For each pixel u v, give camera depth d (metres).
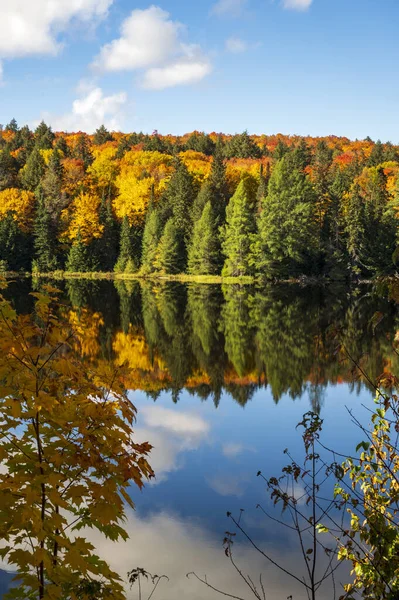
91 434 2.21
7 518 2.00
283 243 49.81
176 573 4.79
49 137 116.00
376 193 58.31
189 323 24.03
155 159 100.19
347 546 3.39
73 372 2.28
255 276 52.28
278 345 18.41
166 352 16.97
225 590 4.52
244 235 51.84
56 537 2.00
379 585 3.04
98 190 82.06
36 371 2.18
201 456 7.80
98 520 2.11
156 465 7.44
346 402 10.96
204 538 5.38
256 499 6.30
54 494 2.00
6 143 118.06
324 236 52.59
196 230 57.03
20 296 32.94
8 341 2.11
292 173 52.34
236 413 10.19
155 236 59.69
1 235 58.44
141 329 21.92
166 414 10.08
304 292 41.03
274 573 4.83
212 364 15.23
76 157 98.69
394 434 5.19
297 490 6.47
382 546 3.11
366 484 3.45
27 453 2.27
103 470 2.25
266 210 50.88
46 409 2.14
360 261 49.75
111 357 15.70
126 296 36.81
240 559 5.06
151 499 6.32
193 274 57.12
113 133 136.12
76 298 34.62
